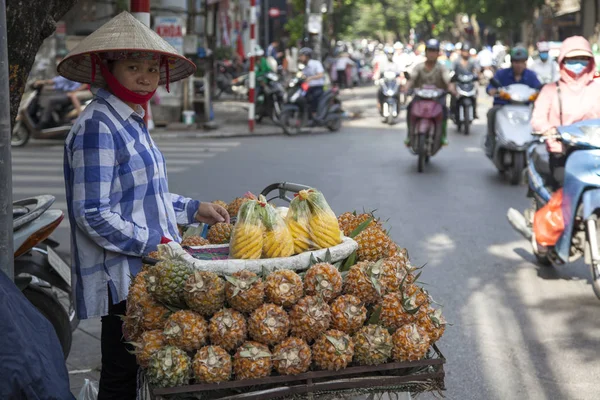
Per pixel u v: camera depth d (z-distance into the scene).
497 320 5.72
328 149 14.88
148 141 3.38
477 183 11.24
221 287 2.72
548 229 6.50
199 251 3.17
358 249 3.11
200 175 11.55
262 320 2.68
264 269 2.86
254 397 2.66
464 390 4.55
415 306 2.86
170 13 17.12
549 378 4.72
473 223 8.74
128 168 3.25
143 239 3.23
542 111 7.09
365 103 27.58
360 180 11.34
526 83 11.62
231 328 2.67
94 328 5.65
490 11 42.19
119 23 3.27
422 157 12.09
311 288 2.80
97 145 3.17
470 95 17.00
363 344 2.76
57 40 17.97
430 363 2.82
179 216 3.61
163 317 2.82
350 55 43.62
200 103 18.52
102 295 3.31
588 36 35.56
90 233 3.18
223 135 17.05
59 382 2.75
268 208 2.98
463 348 5.18
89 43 3.23
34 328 2.78
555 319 5.75
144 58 3.27
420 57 24.28
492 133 11.52
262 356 2.65
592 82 7.08
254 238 2.92
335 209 9.34
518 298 6.23
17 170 12.12
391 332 2.86
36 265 4.46
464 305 6.05
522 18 41.47
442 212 9.28
